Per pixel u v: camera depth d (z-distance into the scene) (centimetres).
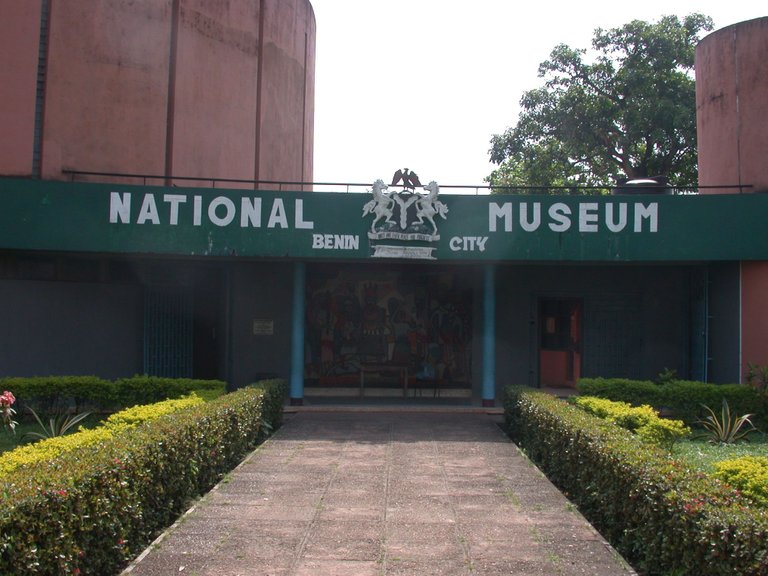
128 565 616
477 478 927
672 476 588
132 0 1565
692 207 1392
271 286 1692
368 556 635
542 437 1002
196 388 1316
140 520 657
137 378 1341
